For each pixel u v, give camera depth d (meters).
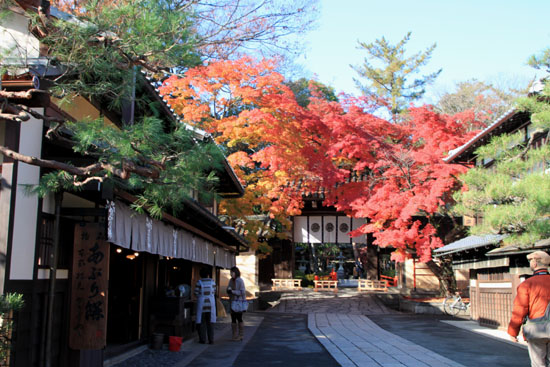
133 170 5.09
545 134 12.97
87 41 5.00
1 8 5.61
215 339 12.80
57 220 6.81
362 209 20.61
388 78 37.59
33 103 5.22
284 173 20.86
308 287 31.91
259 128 18.41
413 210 18.34
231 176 15.53
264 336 13.62
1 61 5.48
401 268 28.80
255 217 27.25
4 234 5.98
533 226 8.38
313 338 13.26
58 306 7.05
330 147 20.06
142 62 5.30
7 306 4.37
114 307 11.17
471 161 19.09
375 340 12.66
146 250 8.77
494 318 15.69
